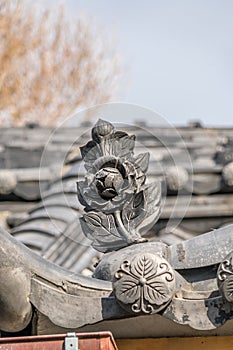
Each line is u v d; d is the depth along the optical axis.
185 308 4.04
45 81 24.06
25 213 10.04
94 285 4.13
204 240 4.30
